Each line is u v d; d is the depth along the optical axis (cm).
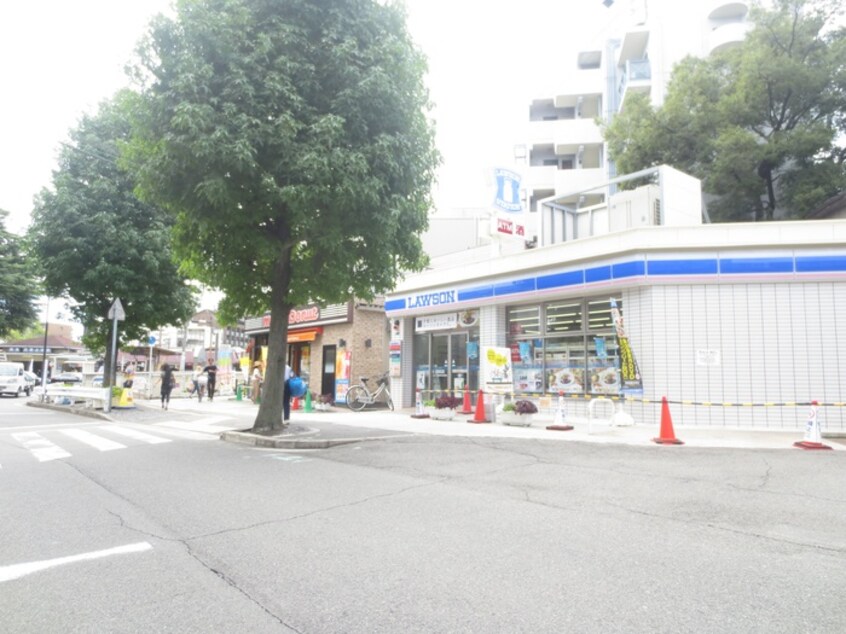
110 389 1741
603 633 297
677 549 438
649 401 1094
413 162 1041
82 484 679
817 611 326
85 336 2150
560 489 649
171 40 920
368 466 802
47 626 309
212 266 1159
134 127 990
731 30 2681
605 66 3456
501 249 1727
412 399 1906
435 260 2248
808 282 1239
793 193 2006
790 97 2048
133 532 484
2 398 3148
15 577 382
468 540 459
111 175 1806
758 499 601
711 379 1252
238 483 682
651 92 2895
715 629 302
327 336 2258
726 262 1259
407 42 1065
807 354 1222
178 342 7262
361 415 1647
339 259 1066
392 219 981
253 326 2773
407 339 1919
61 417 1733
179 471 763
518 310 1609
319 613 323
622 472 748
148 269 1817
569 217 1803
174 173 923
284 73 925
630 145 2250
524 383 1573
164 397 1941
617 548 439
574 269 1412
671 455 884
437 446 979
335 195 927
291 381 1330
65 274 1756
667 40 2928
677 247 1277
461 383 1752
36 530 490
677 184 1485
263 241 1008
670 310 1285
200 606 334
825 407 1198
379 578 376
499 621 311
